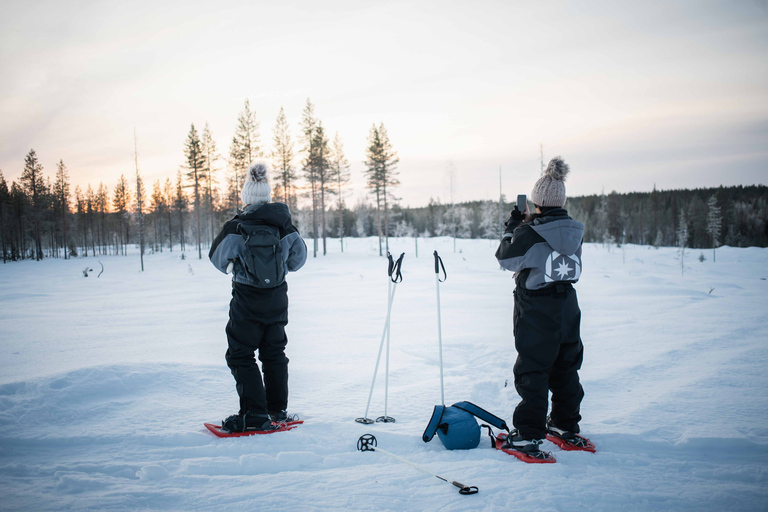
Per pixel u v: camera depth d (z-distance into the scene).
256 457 2.51
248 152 43.06
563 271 2.69
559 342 2.72
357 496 2.13
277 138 43.69
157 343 6.81
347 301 12.20
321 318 9.20
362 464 2.54
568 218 2.77
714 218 50.72
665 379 4.26
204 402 3.65
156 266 35.88
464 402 3.12
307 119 43.00
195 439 2.83
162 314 10.60
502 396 3.89
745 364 4.58
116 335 7.62
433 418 2.86
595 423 3.14
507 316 9.04
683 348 5.42
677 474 2.41
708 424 3.07
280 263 3.04
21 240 56.44
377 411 3.51
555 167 2.85
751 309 8.76
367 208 94.19
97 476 2.33
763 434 2.88
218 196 61.50
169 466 2.46
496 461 2.55
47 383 3.65
